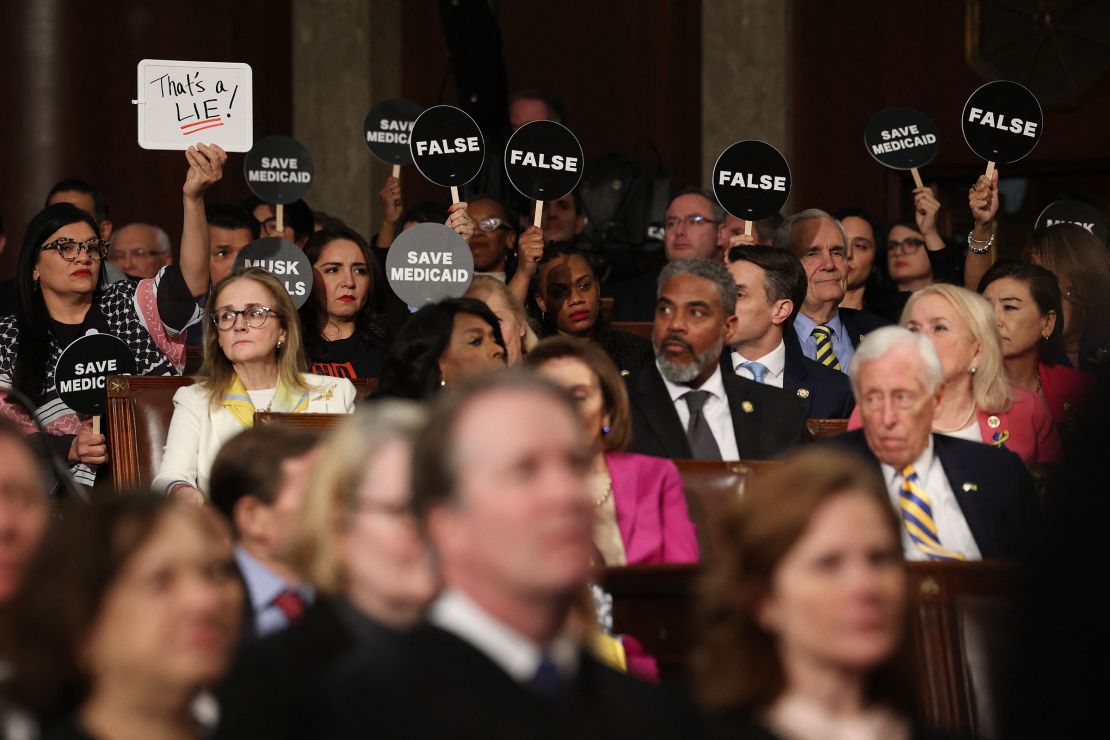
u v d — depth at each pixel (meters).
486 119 26.23
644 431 15.33
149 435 16.30
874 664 6.89
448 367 13.92
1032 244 18.95
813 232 20.12
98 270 17.73
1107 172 31.95
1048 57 32.00
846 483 7.02
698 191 24.45
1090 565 3.67
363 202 33.12
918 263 25.02
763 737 6.73
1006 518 12.62
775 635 7.02
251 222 23.16
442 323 13.95
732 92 32.62
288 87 33.22
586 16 34.56
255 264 18.58
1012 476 12.77
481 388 6.14
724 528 7.21
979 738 9.84
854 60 33.25
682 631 10.40
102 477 17.08
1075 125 31.91
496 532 5.88
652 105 34.34
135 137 30.83
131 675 7.04
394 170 24.94
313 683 6.43
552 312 19.52
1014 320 16.36
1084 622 3.67
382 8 33.84
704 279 15.51
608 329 19.67
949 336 14.41
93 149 30.39
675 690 6.71
